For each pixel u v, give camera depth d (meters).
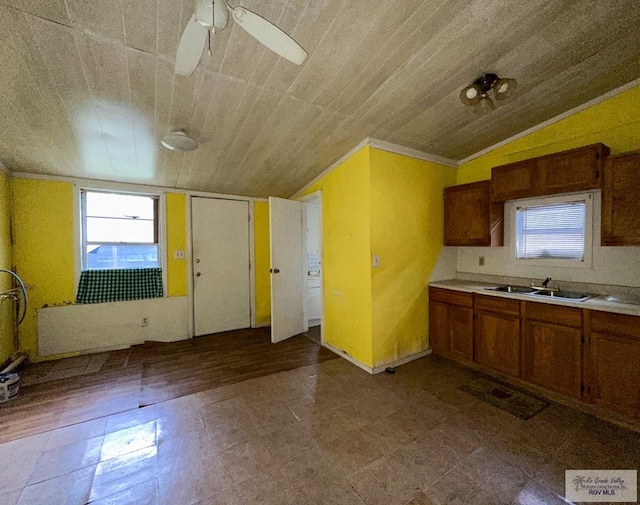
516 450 1.68
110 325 3.40
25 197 3.02
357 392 2.38
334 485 1.45
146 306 3.60
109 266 3.54
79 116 2.10
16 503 1.35
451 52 1.68
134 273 3.62
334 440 1.79
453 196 3.17
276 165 3.25
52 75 1.67
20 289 2.97
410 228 3.03
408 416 2.03
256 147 2.77
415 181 3.05
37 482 1.48
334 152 2.98
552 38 1.62
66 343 3.19
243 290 4.32
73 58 1.56
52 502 1.36
